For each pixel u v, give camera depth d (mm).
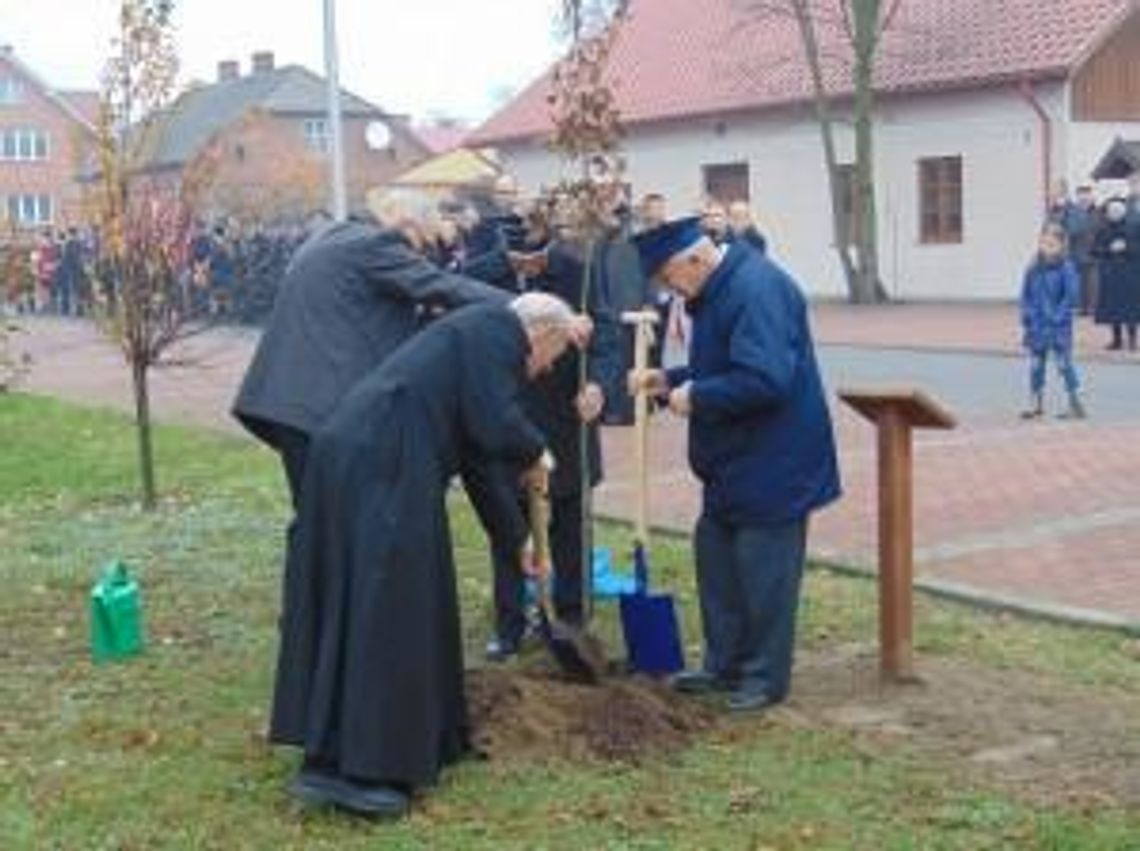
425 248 7230
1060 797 6219
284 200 54125
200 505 12945
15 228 14531
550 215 8258
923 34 37312
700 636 8594
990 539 10805
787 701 7461
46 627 9141
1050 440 15023
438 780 6363
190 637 8797
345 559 6105
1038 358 16656
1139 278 22734
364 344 6875
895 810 6105
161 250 12922
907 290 37812
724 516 7355
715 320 7223
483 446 6355
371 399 6168
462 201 9789
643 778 6449
